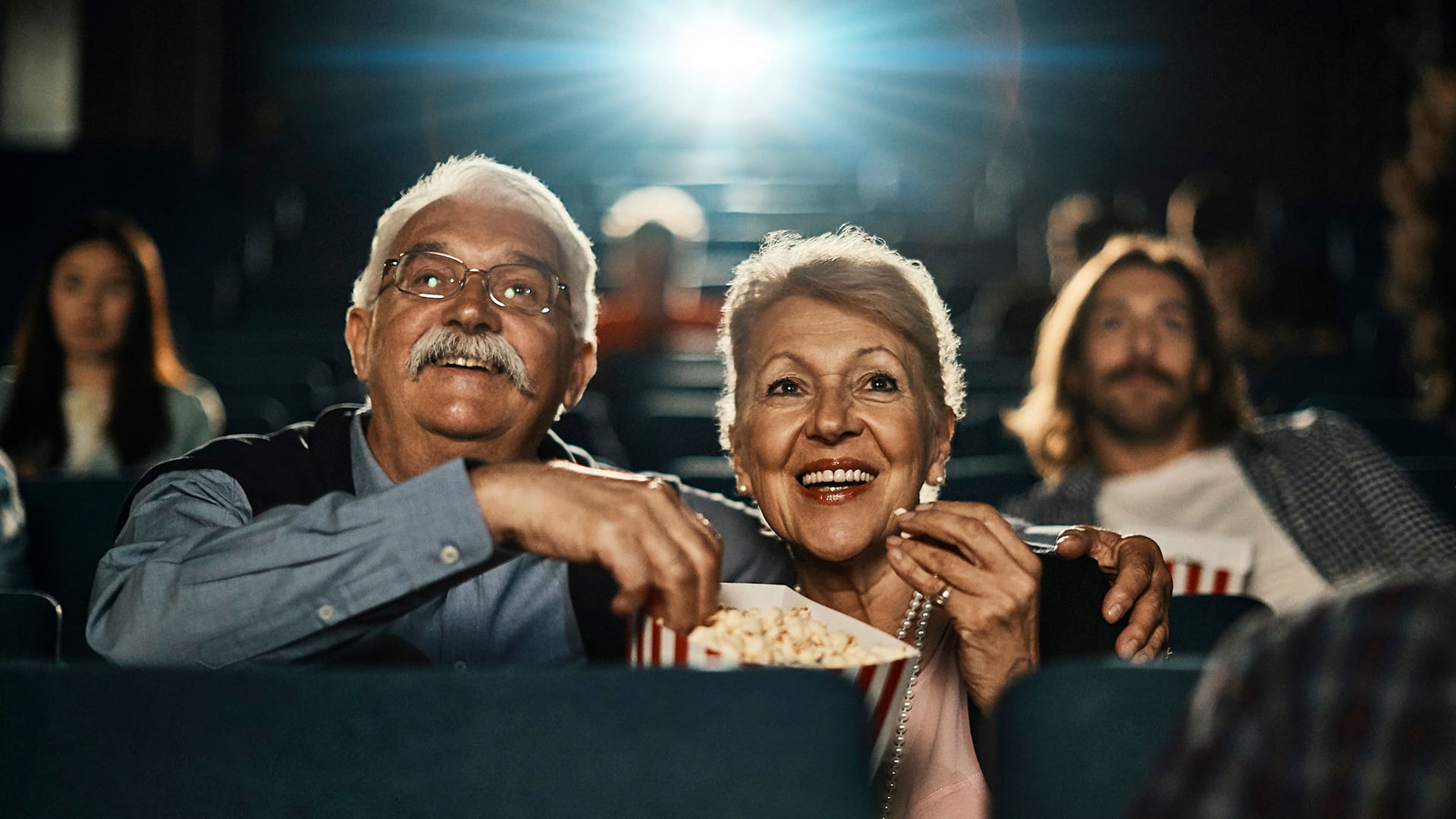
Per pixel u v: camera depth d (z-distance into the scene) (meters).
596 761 0.78
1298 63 10.00
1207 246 3.78
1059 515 2.35
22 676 0.80
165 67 9.88
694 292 7.27
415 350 1.43
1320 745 0.54
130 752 0.79
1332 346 4.82
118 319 3.19
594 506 1.01
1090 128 10.86
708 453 4.26
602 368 4.46
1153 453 2.35
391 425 1.47
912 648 1.09
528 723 0.79
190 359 6.15
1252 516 2.22
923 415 1.37
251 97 11.03
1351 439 2.25
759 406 1.38
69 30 9.70
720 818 0.78
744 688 0.79
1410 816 0.52
